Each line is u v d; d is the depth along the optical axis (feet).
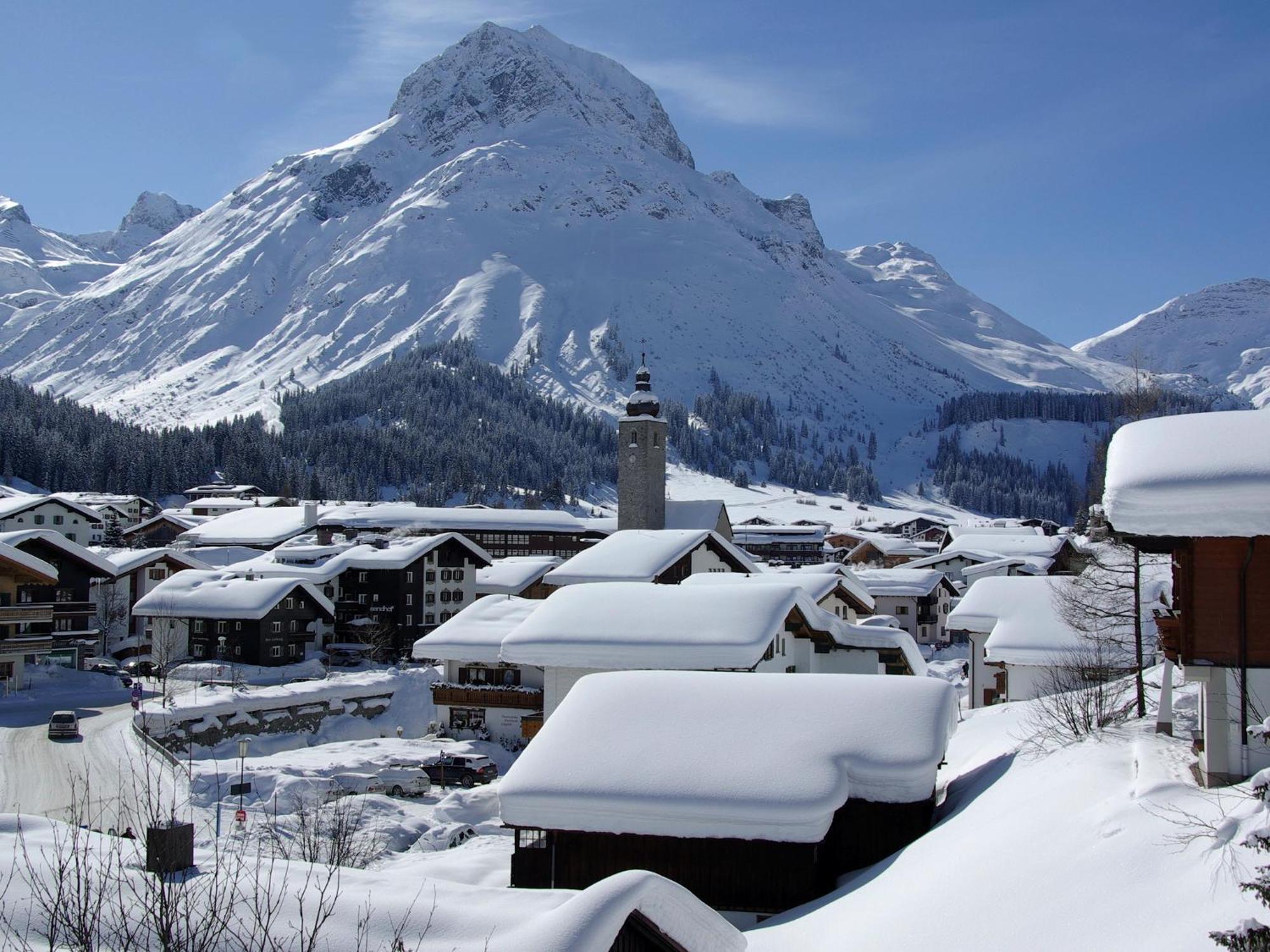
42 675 248.32
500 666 214.07
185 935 47.65
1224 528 72.64
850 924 76.28
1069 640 171.94
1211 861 60.90
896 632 178.09
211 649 278.67
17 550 237.04
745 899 90.27
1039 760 98.37
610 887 47.98
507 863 108.37
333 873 57.93
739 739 97.19
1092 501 225.35
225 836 122.52
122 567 312.09
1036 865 71.00
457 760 173.99
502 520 444.96
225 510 622.54
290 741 206.39
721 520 384.06
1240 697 75.31
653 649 147.84
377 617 305.32
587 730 100.27
